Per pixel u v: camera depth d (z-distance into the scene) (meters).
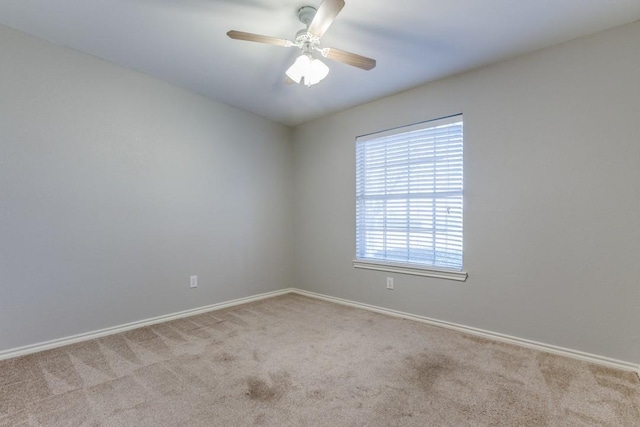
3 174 2.27
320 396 1.83
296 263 4.39
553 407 1.72
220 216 3.62
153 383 1.96
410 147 3.23
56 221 2.50
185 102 3.30
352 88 3.20
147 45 2.50
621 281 2.14
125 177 2.87
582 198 2.28
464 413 1.67
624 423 1.59
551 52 2.40
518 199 2.55
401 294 3.28
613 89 2.17
